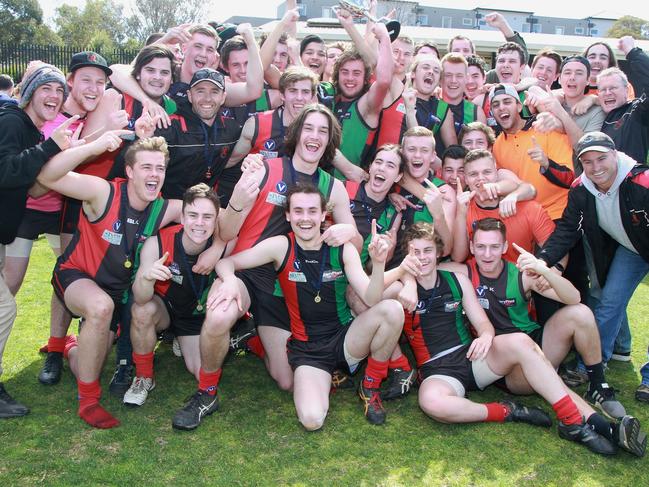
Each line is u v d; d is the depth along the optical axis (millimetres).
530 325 3998
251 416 3719
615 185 3777
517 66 6098
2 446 3268
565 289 3703
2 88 9227
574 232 4047
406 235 3930
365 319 3643
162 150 3660
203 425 3586
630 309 5973
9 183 3322
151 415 3682
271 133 4523
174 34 4984
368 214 4395
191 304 4008
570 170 4527
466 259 4359
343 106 4949
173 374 4305
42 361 4375
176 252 3766
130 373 4043
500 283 3984
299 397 3607
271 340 4055
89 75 4172
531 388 3809
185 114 4387
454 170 4645
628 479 3105
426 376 3877
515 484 3043
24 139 3533
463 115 5406
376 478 3072
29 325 5047
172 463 3158
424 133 4359
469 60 5957
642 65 4676
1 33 46031
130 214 3723
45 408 3707
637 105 4699
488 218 3961
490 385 4223
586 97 5172
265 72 5137
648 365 4020
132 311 3738
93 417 3512
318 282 3791
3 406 3598
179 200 3975
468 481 3062
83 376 3516
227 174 4812
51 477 3002
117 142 3553
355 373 4289
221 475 3064
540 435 3535
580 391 4133
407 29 16828
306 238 3680
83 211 3770
